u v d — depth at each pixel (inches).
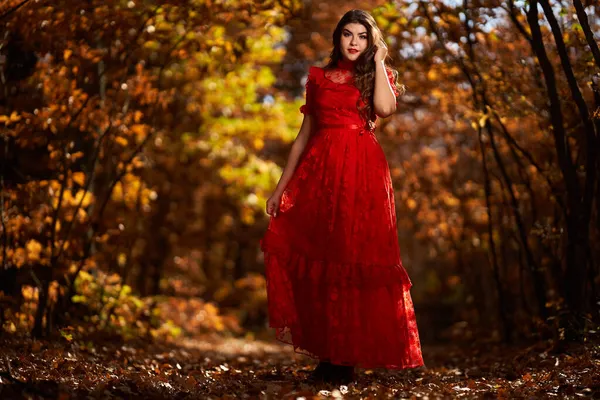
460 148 391.2
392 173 421.4
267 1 253.6
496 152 269.3
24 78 247.9
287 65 664.4
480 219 381.4
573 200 222.7
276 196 167.2
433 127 399.5
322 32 479.8
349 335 157.9
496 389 159.0
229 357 301.3
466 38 257.8
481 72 258.1
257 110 517.0
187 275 719.7
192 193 640.4
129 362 217.5
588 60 210.4
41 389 141.4
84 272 290.7
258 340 616.4
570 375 168.4
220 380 171.5
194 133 524.1
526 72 250.4
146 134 289.4
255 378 178.7
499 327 326.0
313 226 163.0
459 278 418.6
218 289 757.3
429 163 409.7
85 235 283.7
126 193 340.5
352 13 164.7
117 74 262.1
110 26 236.7
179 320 506.6
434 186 398.6
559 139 220.4
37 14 220.2
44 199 250.4
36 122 231.8
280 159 718.5
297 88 690.2
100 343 259.6
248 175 551.5
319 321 160.6
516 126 306.2
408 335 161.9
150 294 618.5
